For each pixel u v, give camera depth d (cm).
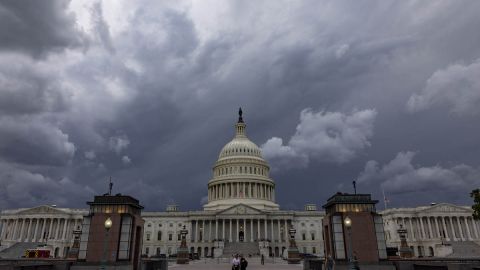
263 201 16550
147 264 4319
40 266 3569
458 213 13875
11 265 3098
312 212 15550
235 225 15062
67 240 14138
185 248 9175
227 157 17712
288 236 15075
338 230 4356
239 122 19625
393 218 14038
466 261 4900
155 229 15462
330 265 3872
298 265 7819
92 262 3916
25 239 14112
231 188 16638
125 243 4006
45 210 14450
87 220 4109
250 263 9050
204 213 15412
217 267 6969
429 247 13338
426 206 14650
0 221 14412
